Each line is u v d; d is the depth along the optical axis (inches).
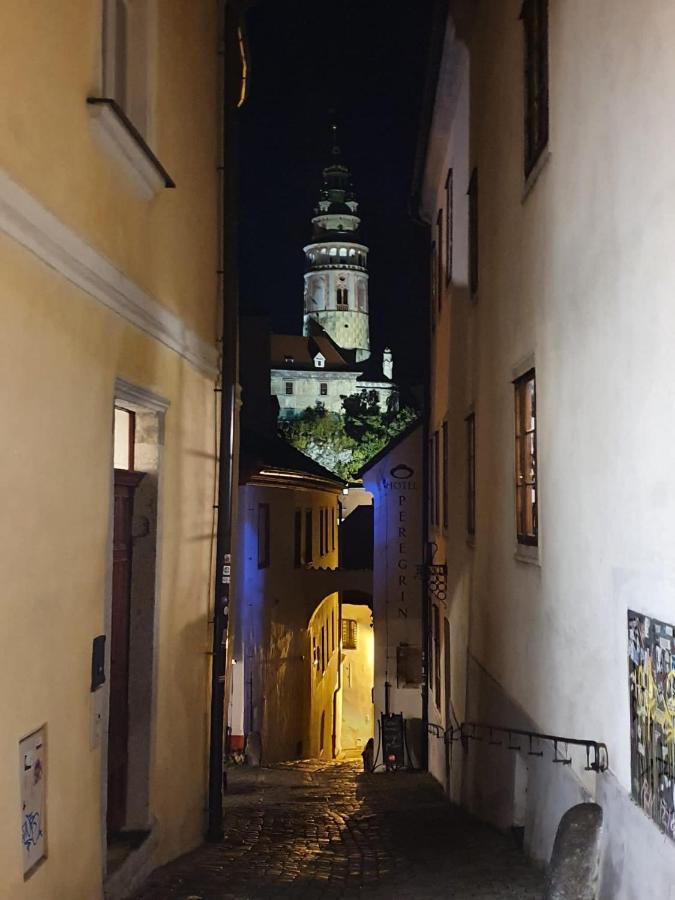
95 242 201.3
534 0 301.6
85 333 192.4
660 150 178.4
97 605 200.7
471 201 453.1
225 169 359.6
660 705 174.2
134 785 256.7
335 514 1285.7
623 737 198.2
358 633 1440.7
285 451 1000.9
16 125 155.6
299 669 927.7
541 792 281.1
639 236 190.7
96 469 199.9
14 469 153.7
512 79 341.1
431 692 692.1
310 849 320.2
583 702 233.1
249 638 714.2
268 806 444.8
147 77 251.6
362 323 4603.8
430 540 719.1
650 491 183.5
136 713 258.2
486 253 402.3
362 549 1456.7
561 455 257.3
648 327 185.0
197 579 319.3
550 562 271.3
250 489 713.6
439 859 297.6
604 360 215.5
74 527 185.5
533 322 297.7
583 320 234.4
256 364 1195.3
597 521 221.1
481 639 410.0
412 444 800.9
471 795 433.1
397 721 743.1
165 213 270.5
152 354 253.4
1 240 147.4
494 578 375.9
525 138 314.7
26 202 156.7
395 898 230.8
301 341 4347.9
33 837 161.2
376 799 504.7
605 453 214.5
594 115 224.5
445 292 582.2
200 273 327.6
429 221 718.5
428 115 561.0
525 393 320.5
